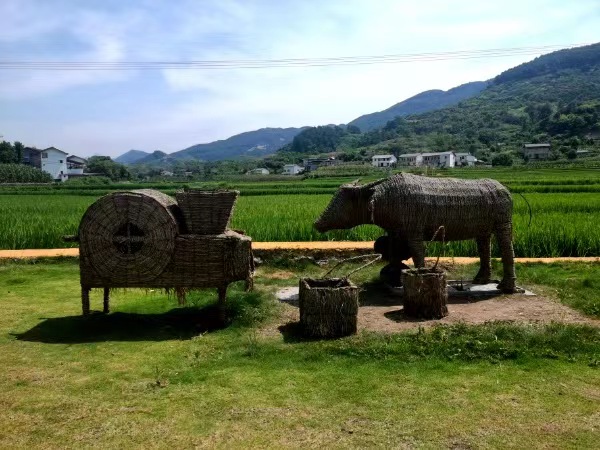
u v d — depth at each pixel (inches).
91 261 275.0
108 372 209.9
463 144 4411.9
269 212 736.3
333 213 346.0
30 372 209.8
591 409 175.0
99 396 187.8
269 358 222.8
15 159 3120.1
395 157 3703.3
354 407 177.5
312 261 435.8
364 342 236.1
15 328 267.4
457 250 480.1
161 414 174.1
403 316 282.2
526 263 410.9
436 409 175.6
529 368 209.5
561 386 192.9
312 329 248.1
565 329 243.6
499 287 333.7
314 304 247.1
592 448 151.9
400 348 228.5
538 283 354.3
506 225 330.3
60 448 154.5
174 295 337.1
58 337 254.1
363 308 303.1
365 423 166.7
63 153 3280.0
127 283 275.7
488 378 200.4
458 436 158.9
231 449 152.9
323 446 153.8
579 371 206.1
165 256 271.1
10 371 210.8
